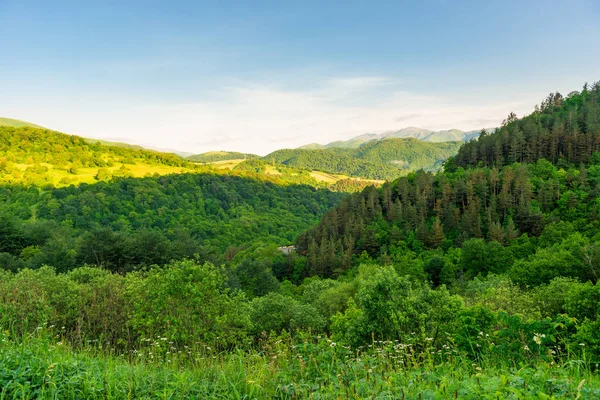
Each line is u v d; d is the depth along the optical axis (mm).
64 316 12812
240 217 180375
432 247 93188
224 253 124562
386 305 15695
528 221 90062
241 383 6418
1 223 72875
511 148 132125
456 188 112688
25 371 5711
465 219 96312
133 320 12727
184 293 14711
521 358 7371
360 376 6414
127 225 142250
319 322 29016
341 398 5230
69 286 17594
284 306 30734
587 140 122750
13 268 52406
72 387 5500
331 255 94625
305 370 6938
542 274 50812
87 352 8195
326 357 7379
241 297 18469
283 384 6355
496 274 66625
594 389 4789
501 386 4680
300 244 119562
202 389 6121
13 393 5254
